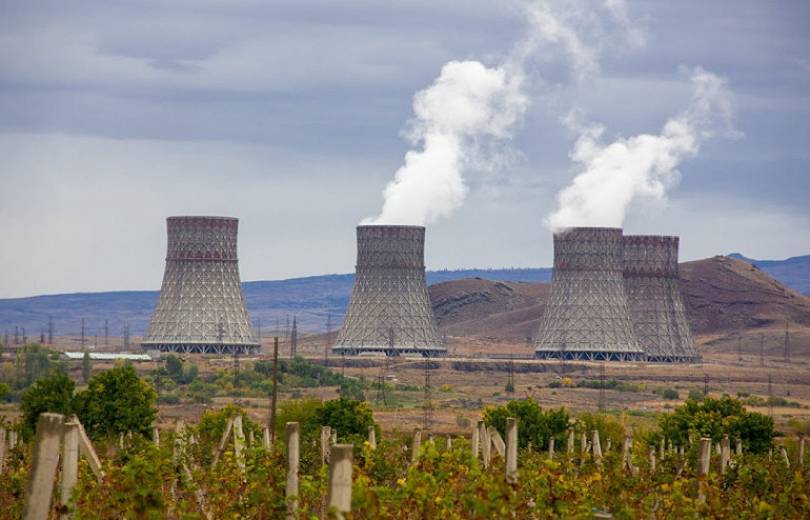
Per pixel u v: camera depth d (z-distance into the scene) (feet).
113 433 485.56
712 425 521.65
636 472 372.17
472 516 222.28
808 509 268.82
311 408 568.41
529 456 412.77
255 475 266.36
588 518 240.73
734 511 273.54
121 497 232.73
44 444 180.65
